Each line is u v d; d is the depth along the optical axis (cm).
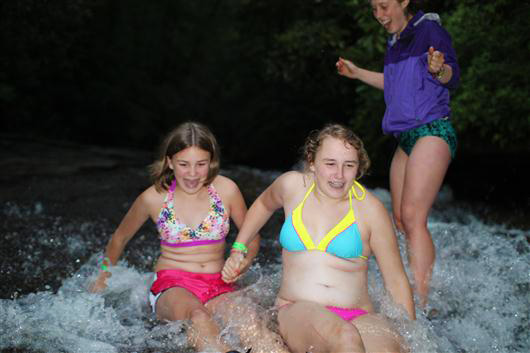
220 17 2783
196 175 395
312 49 1087
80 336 368
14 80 1544
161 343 357
